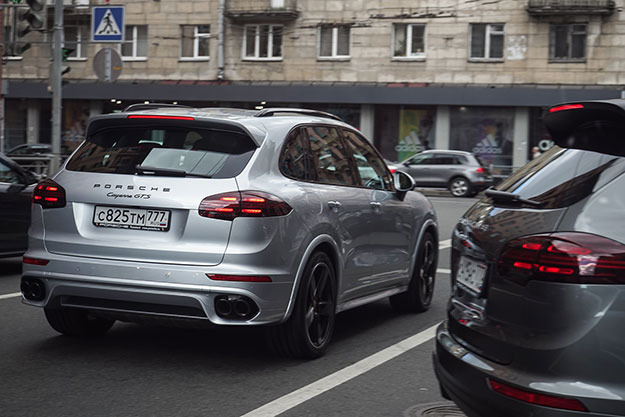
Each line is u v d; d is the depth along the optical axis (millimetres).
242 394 4875
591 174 3264
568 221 3129
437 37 35219
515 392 3102
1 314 7180
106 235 5367
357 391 4988
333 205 5949
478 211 3926
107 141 5754
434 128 36062
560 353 2986
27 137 40812
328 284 5895
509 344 3213
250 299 5117
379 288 6883
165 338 6359
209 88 37469
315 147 6133
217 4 37438
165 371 5383
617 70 33406
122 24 18609
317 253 5691
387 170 7332
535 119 34844
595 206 3111
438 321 7340
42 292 5520
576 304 2967
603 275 2945
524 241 3201
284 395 4867
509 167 35062
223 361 5676
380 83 35875
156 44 38344
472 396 3357
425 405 4711
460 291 3896
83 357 5719
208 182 5254
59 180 5625
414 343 6367
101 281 5254
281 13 36250
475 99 34656
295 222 5426
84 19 38844
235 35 37375
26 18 17328
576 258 2992
